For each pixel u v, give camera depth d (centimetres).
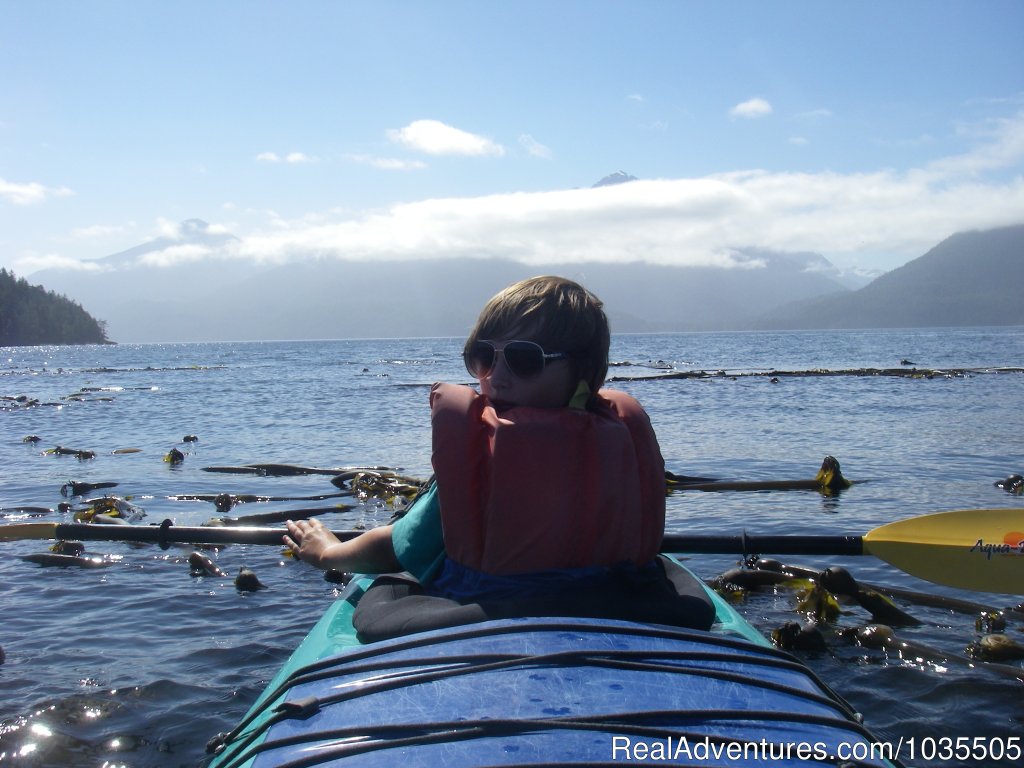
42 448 1659
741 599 620
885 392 2677
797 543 468
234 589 662
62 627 580
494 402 270
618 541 251
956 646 530
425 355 9138
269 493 1113
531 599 245
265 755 200
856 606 599
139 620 593
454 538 254
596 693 210
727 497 1026
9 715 445
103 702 461
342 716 207
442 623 244
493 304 271
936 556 463
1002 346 8169
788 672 240
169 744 417
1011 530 464
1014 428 1692
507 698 206
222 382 4181
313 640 297
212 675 497
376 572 319
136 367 6550
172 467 1370
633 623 243
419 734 196
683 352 7881
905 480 1132
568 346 262
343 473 1195
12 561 749
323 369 5678
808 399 2452
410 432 1845
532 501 245
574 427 247
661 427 1802
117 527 500
